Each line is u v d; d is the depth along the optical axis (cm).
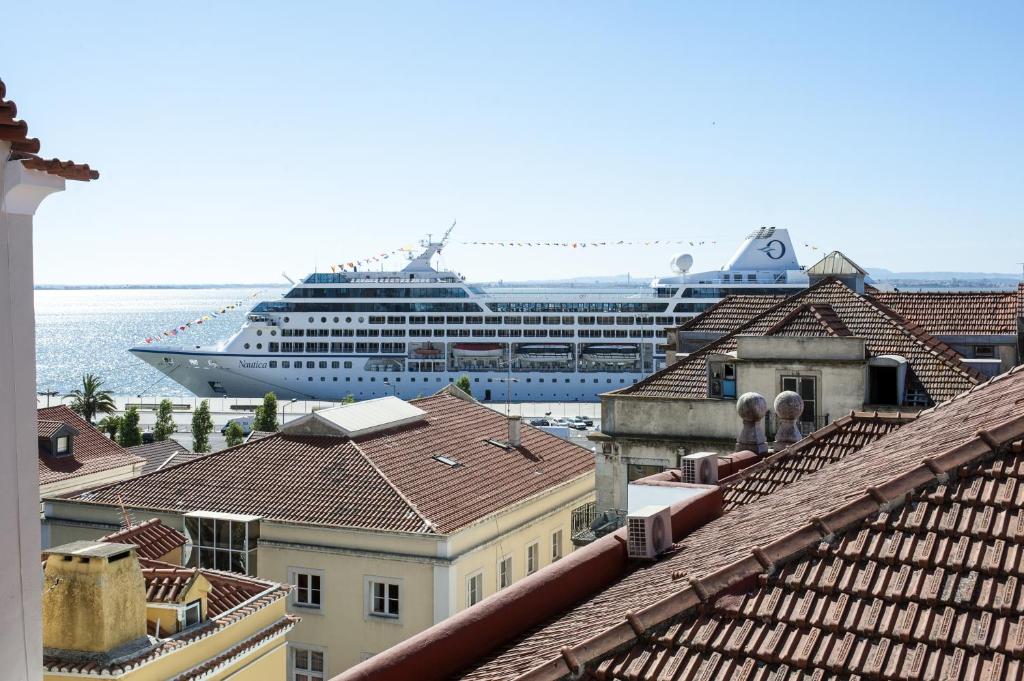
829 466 1734
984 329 4172
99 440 5756
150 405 15338
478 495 3856
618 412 3656
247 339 14525
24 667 915
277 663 2509
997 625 862
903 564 953
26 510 918
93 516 3831
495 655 1213
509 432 4519
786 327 3547
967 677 819
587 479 4519
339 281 14450
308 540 3528
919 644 863
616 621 1028
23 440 915
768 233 14262
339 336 14350
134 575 2138
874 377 3362
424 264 15050
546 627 1272
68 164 925
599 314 14162
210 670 2238
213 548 3491
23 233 912
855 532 1011
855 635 896
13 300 902
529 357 14275
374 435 4153
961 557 938
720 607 972
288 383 14425
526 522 3959
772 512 1392
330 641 3497
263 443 4119
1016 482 1009
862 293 4566
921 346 3531
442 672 1185
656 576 1290
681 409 3559
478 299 14262
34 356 927
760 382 3422
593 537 3384
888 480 1072
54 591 2056
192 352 14688
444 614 3366
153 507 3756
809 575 977
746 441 2300
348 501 3634
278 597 2522
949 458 1051
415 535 3400
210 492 3809
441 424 4531
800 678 871
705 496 1744
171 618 2228
